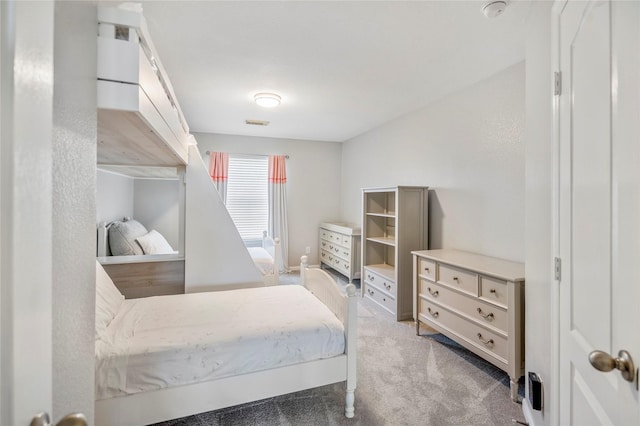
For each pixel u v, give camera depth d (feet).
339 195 18.70
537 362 5.12
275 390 5.29
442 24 6.34
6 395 1.33
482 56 7.69
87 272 2.50
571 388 3.59
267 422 5.61
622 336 2.37
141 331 5.21
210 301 6.82
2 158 1.32
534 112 5.16
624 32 2.38
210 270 8.31
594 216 2.94
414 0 5.61
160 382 4.62
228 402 5.01
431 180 11.28
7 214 1.33
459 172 10.02
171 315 5.94
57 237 1.98
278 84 9.57
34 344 1.49
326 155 18.42
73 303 2.24
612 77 2.58
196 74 8.84
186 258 8.16
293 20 6.26
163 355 4.66
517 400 6.23
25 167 1.42
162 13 6.01
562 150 3.89
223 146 16.60
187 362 4.77
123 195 12.65
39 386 1.52
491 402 6.19
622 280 2.39
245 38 6.93
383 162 14.34
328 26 6.45
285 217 17.39
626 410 2.28
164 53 7.62
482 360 7.84
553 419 4.18
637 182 2.20
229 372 5.01
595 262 2.90
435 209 11.07
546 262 4.77
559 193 4.03
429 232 11.33
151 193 14.58
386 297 11.23
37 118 1.50
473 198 9.47
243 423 5.58
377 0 5.60
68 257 2.16
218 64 8.18
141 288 7.91
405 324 10.24
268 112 12.55
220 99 10.98
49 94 1.61
